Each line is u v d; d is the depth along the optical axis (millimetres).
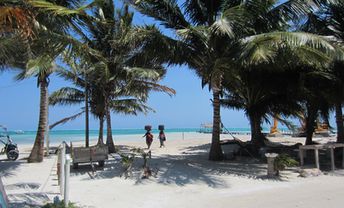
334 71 17656
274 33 13312
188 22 16281
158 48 15102
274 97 19875
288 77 18156
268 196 9867
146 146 28328
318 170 13070
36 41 10156
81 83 25047
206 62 16141
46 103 18438
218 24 13383
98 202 9547
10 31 8148
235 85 18750
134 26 14766
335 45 14195
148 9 15844
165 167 14789
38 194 10312
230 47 15094
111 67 21984
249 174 13180
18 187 11547
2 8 7191
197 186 11344
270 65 16047
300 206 8758
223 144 25344
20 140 47812
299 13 15602
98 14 21031
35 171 15016
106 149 15016
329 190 10477
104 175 13414
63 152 10320
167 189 10977
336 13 17750
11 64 16516
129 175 13070
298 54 14008
